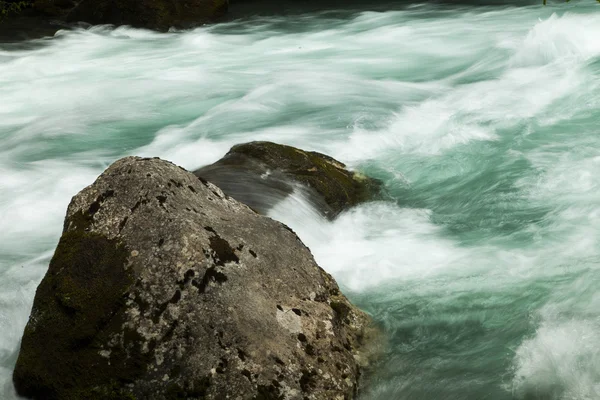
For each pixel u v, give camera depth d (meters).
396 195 7.37
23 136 10.41
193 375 4.10
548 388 4.39
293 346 4.34
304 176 6.95
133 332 4.23
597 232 6.02
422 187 7.50
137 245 4.51
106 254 4.54
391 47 14.81
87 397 4.20
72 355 4.31
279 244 4.91
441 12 18.19
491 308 5.21
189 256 4.42
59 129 10.55
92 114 11.31
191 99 11.82
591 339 4.68
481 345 4.88
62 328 4.39
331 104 10.63
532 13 16.67
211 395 4.06
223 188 6.50
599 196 6.64
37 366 4.39
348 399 4.40
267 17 20.05
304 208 6.56
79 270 4.52
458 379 4.61
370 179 7.62
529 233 6.21
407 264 5.92
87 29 19.59
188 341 4.19
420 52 14.10
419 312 5.27
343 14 19.50
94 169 9.05
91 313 4.34
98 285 4.42
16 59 16.30
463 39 14.77
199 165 8.76
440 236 6.41
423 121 9.55
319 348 4.45
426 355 4.86
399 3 20.27
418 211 6.98
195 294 4.32
